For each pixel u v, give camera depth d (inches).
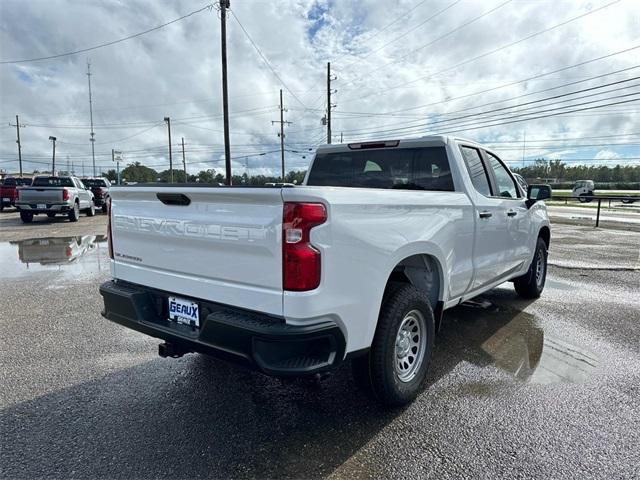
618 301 235.1
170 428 112.0
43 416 117.4
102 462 98.0
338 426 113.6
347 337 101.0
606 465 98.0
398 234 114.2
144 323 118.8
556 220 748.0
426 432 111.0
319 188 93.9
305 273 91.4
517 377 142.6
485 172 177.8
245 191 95.6
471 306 225.3
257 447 104.2
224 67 858.8
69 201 669.3
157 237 117.6
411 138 165.6
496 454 101.8
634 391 133.3
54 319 200.2
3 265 330.0
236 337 96.2
